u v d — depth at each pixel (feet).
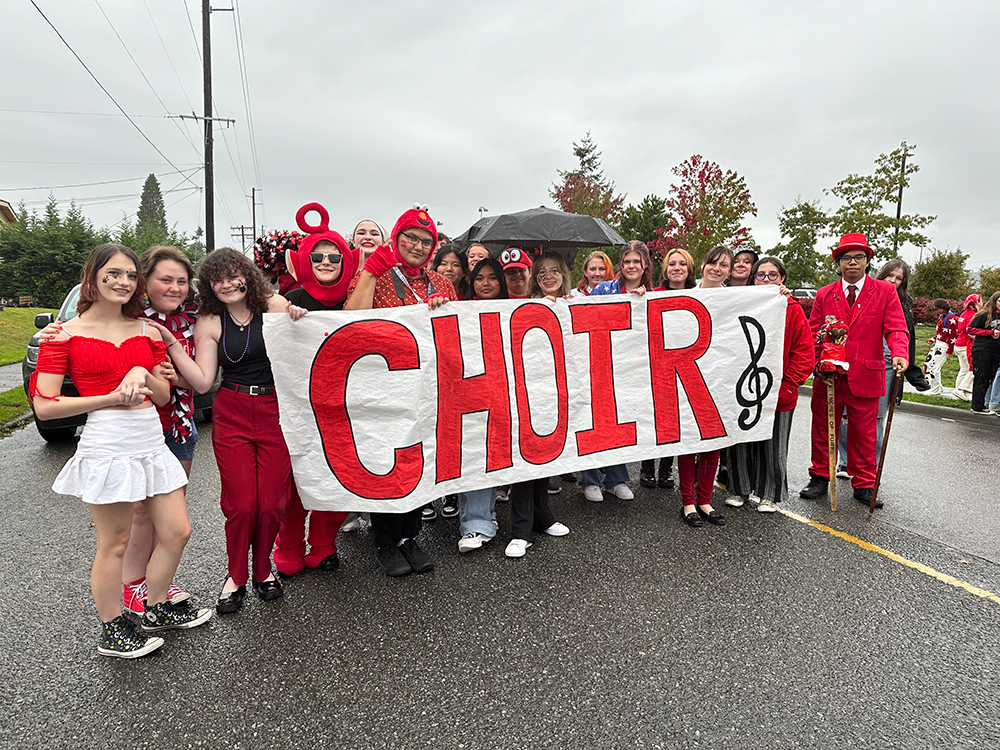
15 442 21.36
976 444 21.39
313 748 6.42
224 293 9.01
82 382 7.43
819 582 10.24
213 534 12.61
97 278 7.47
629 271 13.56
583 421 12.44
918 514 13.74
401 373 10.44
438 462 10.98
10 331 65.72
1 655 8.10
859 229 62.08
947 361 48.96
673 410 13.02
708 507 13.15
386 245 10.37
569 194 102.06
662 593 9.84
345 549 11.83
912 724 6.76
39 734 6.58
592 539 12.20
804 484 16.30
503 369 11.66
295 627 8.86
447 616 9.15
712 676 7.63
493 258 12.34
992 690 7.38
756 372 13.41
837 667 7.82
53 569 10.83
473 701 7.18
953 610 9.32
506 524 13.32
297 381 9.75
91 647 8.31
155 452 7.93
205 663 7.94
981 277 104.53
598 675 7.67
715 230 70.79
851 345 14.12
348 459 10.16
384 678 7.63
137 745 6.45
